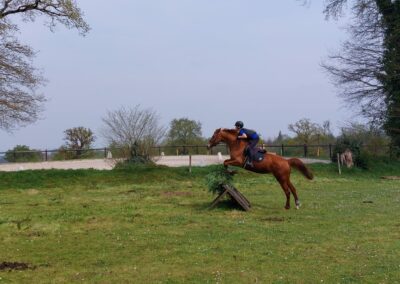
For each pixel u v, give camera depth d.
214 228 13.16
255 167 16.77
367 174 31.86
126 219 14.64
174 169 28.73
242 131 16.92
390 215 15.33
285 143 54.00
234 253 10.27
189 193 21.59
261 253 10.27
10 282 8.31
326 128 55.31
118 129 30.88
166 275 8.67
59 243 11.39
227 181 16.83
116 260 9.78
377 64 36.50
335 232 12.53
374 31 35.97
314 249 10.64
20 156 44.12
